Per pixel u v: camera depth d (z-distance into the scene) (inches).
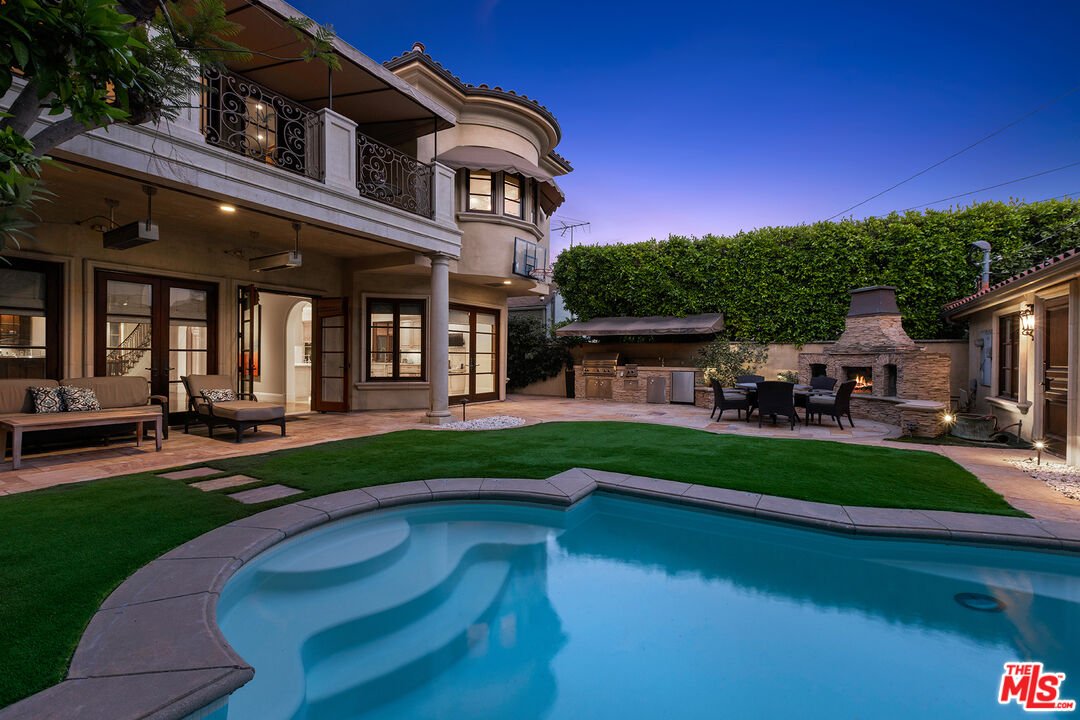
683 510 202.1
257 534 150.8
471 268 462.9
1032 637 123.3
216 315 374.0
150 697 76.7
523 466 248.1
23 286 286.5
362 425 383.9
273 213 277.3
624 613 135.8
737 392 460.1
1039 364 301.7
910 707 99.0
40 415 248.1
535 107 496.7
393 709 98.9
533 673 109.0
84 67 77.1
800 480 226.4
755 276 584.1
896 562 163.9
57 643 91.2
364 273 469.1
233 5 264.7
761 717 96.5
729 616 133.7
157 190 254.7
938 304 497.4
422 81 429.7
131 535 147.6
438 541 180.7
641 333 597.0
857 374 498.9
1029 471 243.8
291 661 111.9
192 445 294.5
